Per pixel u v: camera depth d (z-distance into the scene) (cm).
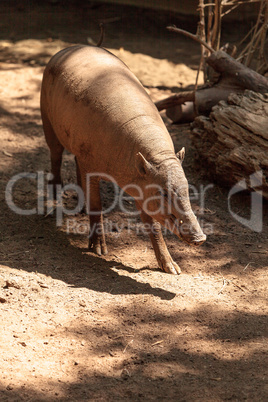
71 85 519
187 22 1330
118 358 388
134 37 1257
